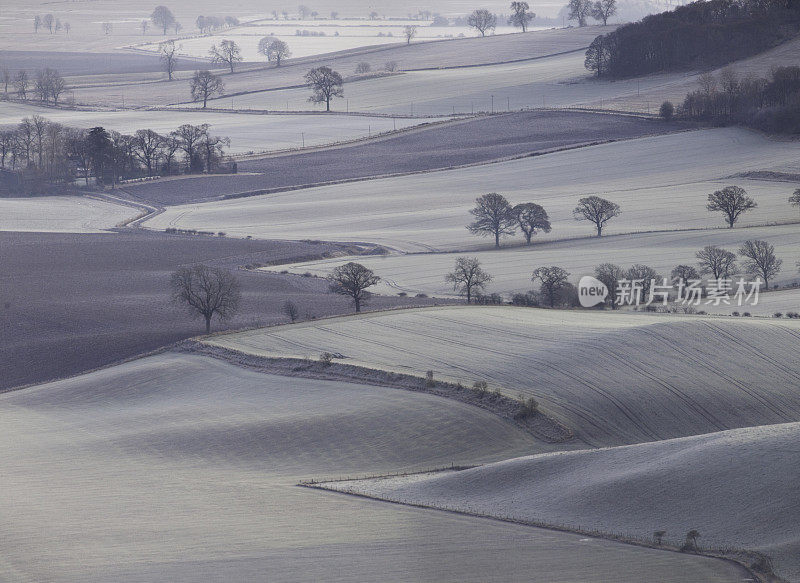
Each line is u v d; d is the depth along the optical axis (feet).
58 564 619.26
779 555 583.58
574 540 634.43
